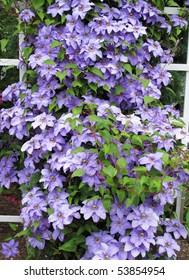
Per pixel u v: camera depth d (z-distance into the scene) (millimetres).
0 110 3061
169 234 2625
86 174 2469
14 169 3049
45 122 2691
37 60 2744
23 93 2896
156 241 2590
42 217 2682
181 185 2594
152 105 2904
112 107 2678
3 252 2805
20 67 2961
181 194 3150
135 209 2498
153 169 2539
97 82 2760
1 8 3156
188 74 3158
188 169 2604
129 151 2564
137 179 2430
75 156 2506
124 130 2590
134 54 2822
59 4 2746
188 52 3135
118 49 2789
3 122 2896
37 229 2688
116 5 2859
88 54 2686
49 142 2674
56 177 2648
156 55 2865
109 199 2477
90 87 2756
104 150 2434
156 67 2969
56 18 2822
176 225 2686
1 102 3070
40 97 2797
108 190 2494
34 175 2822
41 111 2854
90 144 2637
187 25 3039
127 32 2779
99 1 2797
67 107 2801
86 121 2604
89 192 2561
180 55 3246
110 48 2779
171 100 3246
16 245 2820
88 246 2547
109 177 2430
